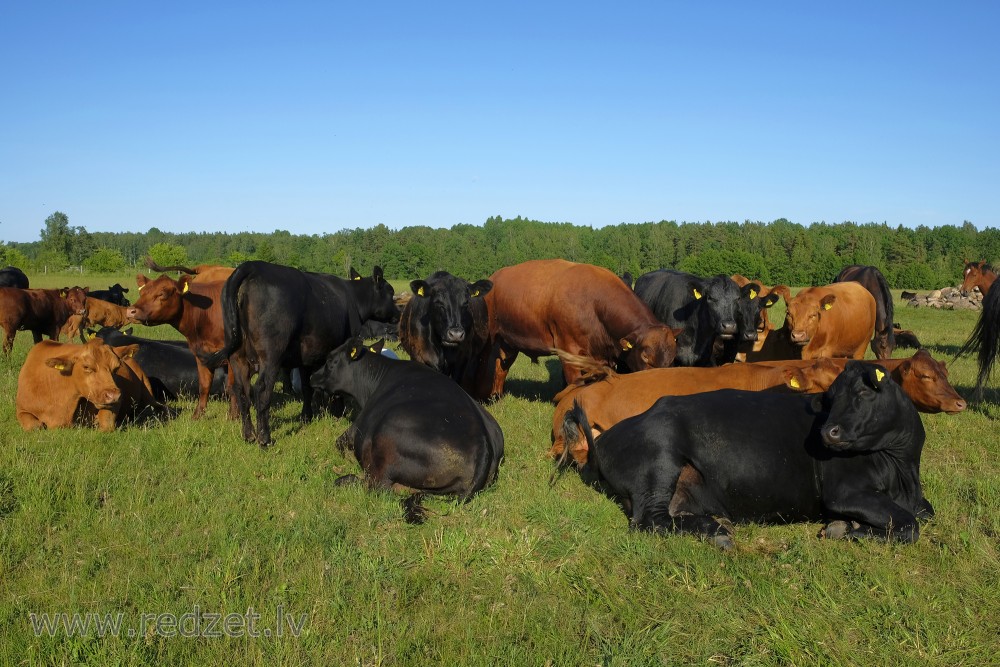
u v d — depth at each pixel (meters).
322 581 4.86
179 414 10.29
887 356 15.38
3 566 5.03
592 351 10.65
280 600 4.66
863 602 4.72
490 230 157.50
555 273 11.03
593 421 7.72
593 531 5.78
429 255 125.19
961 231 135.12
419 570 5.14
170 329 21.62
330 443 8.43
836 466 5.80
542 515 6.03
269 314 8.40
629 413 7.51
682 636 4.38
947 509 6.21
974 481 7.06
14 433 8.52
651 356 9.74
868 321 13.48
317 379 8.20
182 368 11.58
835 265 105.50
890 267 111.25
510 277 11.57
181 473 7.14
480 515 6.05
